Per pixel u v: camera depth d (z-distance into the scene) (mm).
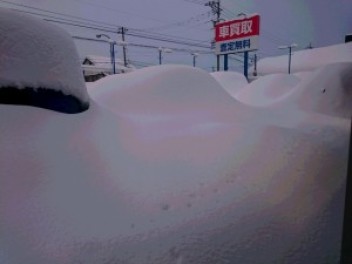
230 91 13664
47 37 3043
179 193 2402
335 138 4414
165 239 1895
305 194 2611
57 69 3066
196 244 1887
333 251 1970
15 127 2520
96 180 2371
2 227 1732
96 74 29109
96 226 1914
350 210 1317
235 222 2129
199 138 3545
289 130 4281
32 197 2004
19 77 2729
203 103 5484
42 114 2848
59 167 2363
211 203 2316
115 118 3678
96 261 1661
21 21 2857
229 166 2930
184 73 5816
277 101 8664
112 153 2822
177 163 2889
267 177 2814
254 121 5078
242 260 1817
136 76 5801
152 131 3678
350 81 8062
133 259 1717
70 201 2072
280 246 1962
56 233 1790
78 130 2967
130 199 2242
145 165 2766
